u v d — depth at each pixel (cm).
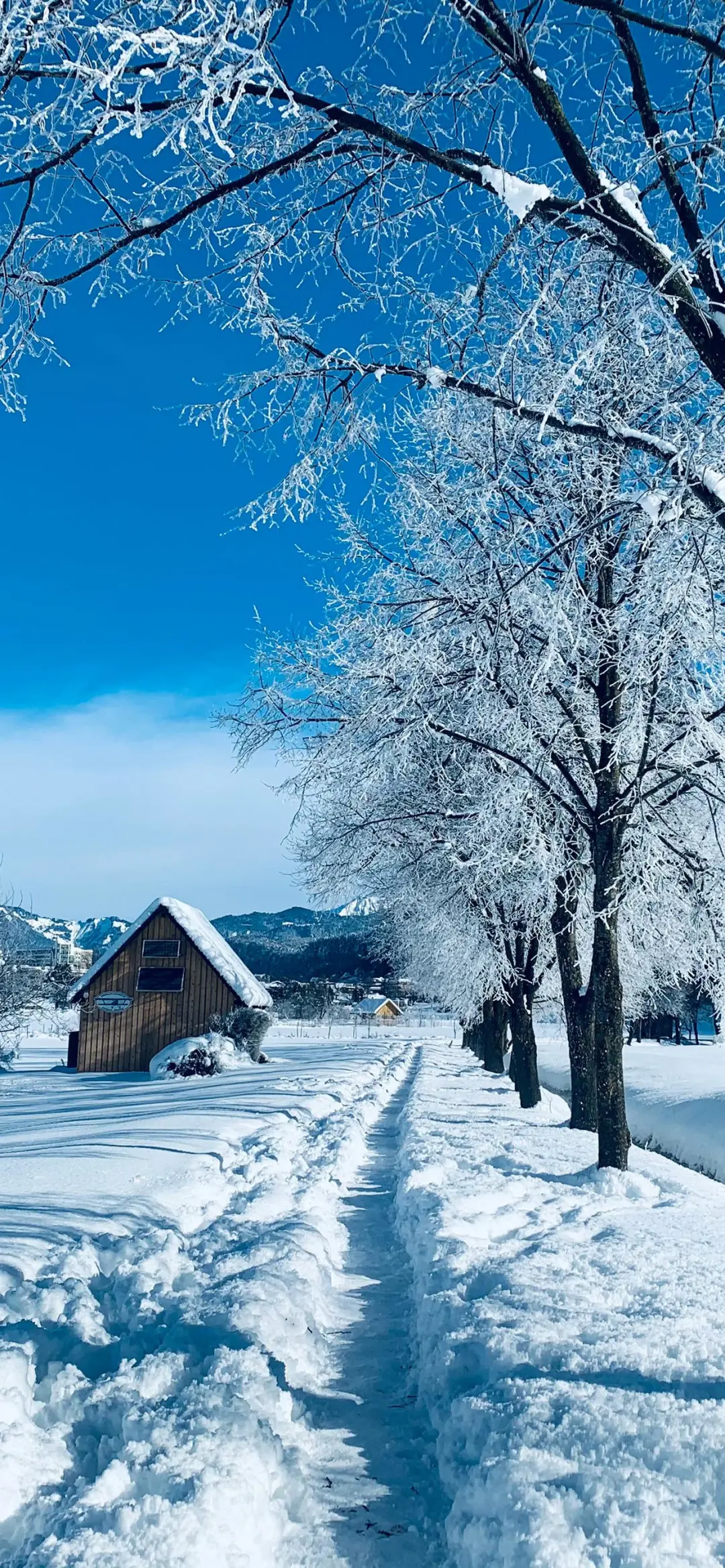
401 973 3553
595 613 1028
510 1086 2334
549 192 544
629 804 1062
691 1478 326
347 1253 778
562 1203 843
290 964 9356
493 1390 409
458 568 1030
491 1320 495
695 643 919
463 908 1720
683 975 1563
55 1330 498
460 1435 392
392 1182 1113
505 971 1830
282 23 491
